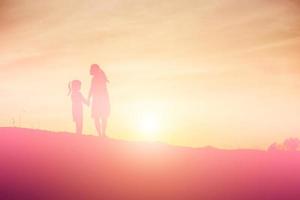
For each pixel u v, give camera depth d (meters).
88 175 14.17
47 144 16.28
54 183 13.30
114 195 12.96
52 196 12.44
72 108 17.98
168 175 15.12
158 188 13.92
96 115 18.05
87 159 15.39
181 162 16.53
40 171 13.95
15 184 12.95
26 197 12.24
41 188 12.88
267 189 14.78
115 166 15.21
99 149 16.53
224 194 13.86
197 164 16.56
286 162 17.84
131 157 16.34
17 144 15.93
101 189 13.31
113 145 17.33
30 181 13.23
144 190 13.59
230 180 15.20
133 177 14.52
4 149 15.30
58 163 14.71
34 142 16.36
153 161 16.27
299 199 14.12
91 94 17.92
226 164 16.92
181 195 13.41
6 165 14.07
